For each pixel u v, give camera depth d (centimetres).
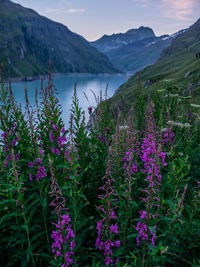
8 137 447
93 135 575
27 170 405
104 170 495
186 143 546
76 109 506
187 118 670
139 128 611
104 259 307
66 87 17250
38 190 406
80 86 18562
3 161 407
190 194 445
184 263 342
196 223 341
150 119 482
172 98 784
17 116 490
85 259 357
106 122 584
